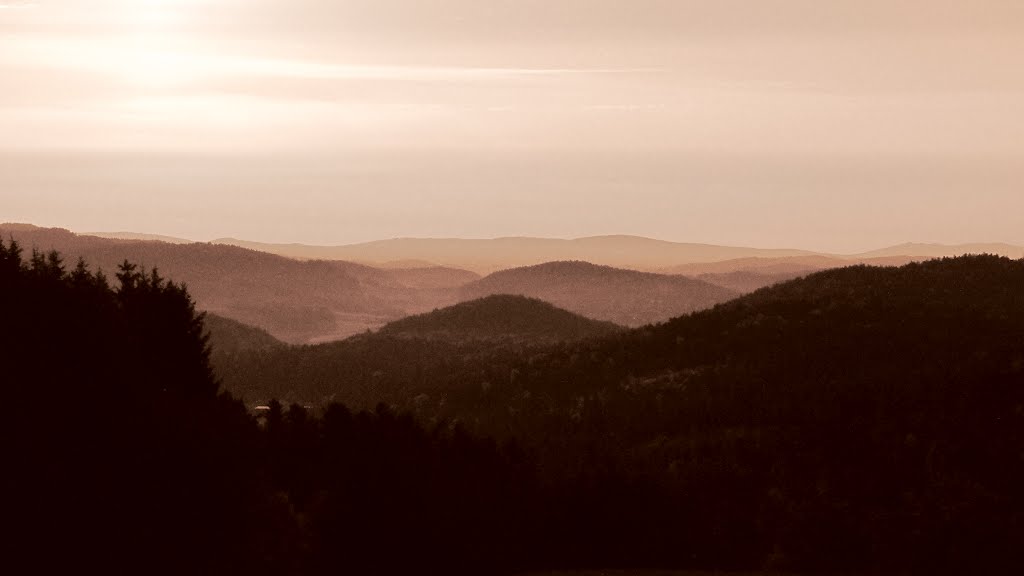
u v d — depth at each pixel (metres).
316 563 78.00
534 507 100.88
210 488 63.66
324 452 91.69
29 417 59.03
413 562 83.25
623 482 105.88
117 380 66.56
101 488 58.44
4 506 56.03
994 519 101.06
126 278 93.31
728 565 101.75
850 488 111.88
